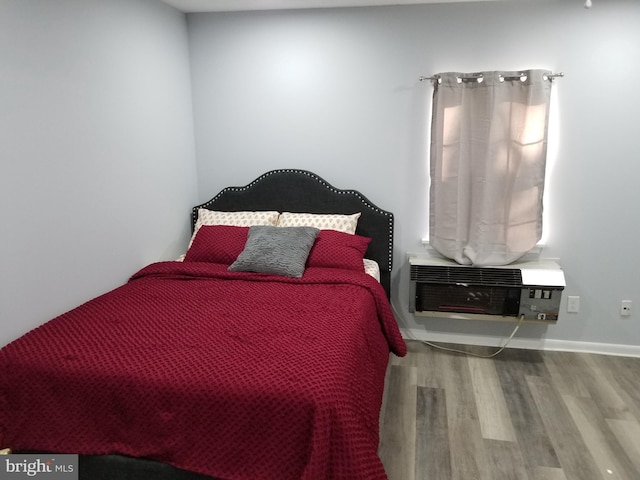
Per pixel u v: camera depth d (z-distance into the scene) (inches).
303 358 70.2
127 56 106.0
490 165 116.4
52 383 68.6
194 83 134.2
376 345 91.0
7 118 76.4
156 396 65.3
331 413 62.1
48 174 85.1
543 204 121.1
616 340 126.0
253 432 63.2
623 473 81.7
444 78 116.0
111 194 102.5
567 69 114.2
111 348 73.7
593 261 122.8
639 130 114.0
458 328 132.7
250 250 109.7
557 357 124.6
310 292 98.0
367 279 105.4
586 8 110.4
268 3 119.2
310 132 130.7
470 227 123.0
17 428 69.9
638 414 98.8
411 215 130.3
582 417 97.7
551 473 81.9
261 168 135.9
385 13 120.0
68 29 88.3
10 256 78.1
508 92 113.5
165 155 123.1
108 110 100.4
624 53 111.1
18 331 80.5
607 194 118.5
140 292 97.7
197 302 92.2
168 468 66.7
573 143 117.3
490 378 113.7
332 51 124.8
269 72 129.3
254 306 90.2
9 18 75.9
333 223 125.1
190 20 130.1
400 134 126.0
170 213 127.0
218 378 65.3
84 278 95.6
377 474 64.6
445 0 114.1
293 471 62.5
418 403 103.0
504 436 91.7
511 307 120.7
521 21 114.1
